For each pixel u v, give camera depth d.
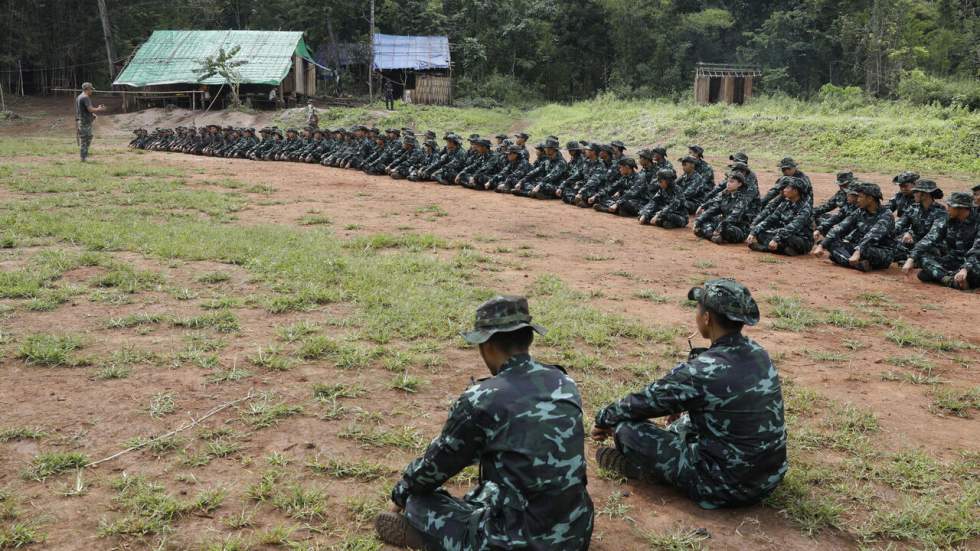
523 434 3.22
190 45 39.97
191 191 14.65
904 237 11.34
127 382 5.48
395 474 4.46
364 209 13.91
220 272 8.45
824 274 10.61
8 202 12.36
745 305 4.13
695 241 12.66
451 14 51.06
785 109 34.84
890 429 5.45
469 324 7.08
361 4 48.34
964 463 4.93
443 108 40.50
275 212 13.05
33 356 5.75
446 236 11.62
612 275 9.72
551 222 13.58
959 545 4.07
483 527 3.35
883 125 27.78
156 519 3.86
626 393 5.73
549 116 39.34
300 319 7.06
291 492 4.19
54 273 7.96
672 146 29.80
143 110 38.09
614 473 4.64
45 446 4.55
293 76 40.59
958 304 9.27
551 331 7.01
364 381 5.73
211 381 5.54
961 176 21.67
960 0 48.38
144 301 7.33
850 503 4.45
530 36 50.16
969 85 35.47
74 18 43.94
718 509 4.29
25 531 3.69
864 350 7.29
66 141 28.02
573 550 3.30
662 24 49.59
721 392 4.05
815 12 47.69
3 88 42.56
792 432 5.29
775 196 12.69
